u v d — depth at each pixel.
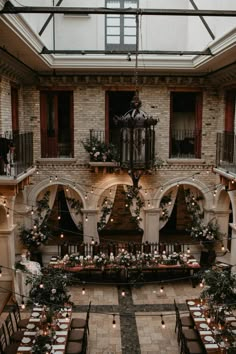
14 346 8.81
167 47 14.25
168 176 14.87
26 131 14.39
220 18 10.80
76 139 14.58
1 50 9.89
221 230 14.79
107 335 10.30
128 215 18.22
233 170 11.66
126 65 13.22
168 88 14.42
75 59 13.10
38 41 10.32
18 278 11.73
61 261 13.16
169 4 13.89
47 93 14.59
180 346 9.73
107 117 14.58
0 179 9.70
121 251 13.39
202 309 10.03
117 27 14.12
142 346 9.83
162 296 12.48
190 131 15.33
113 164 13.91
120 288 12.98
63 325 9.33
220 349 8.24
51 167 14.63
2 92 11.27
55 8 7.07
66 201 16.33
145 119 6.63
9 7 7.01
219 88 14.31
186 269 13.00
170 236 17.78
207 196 14.96
